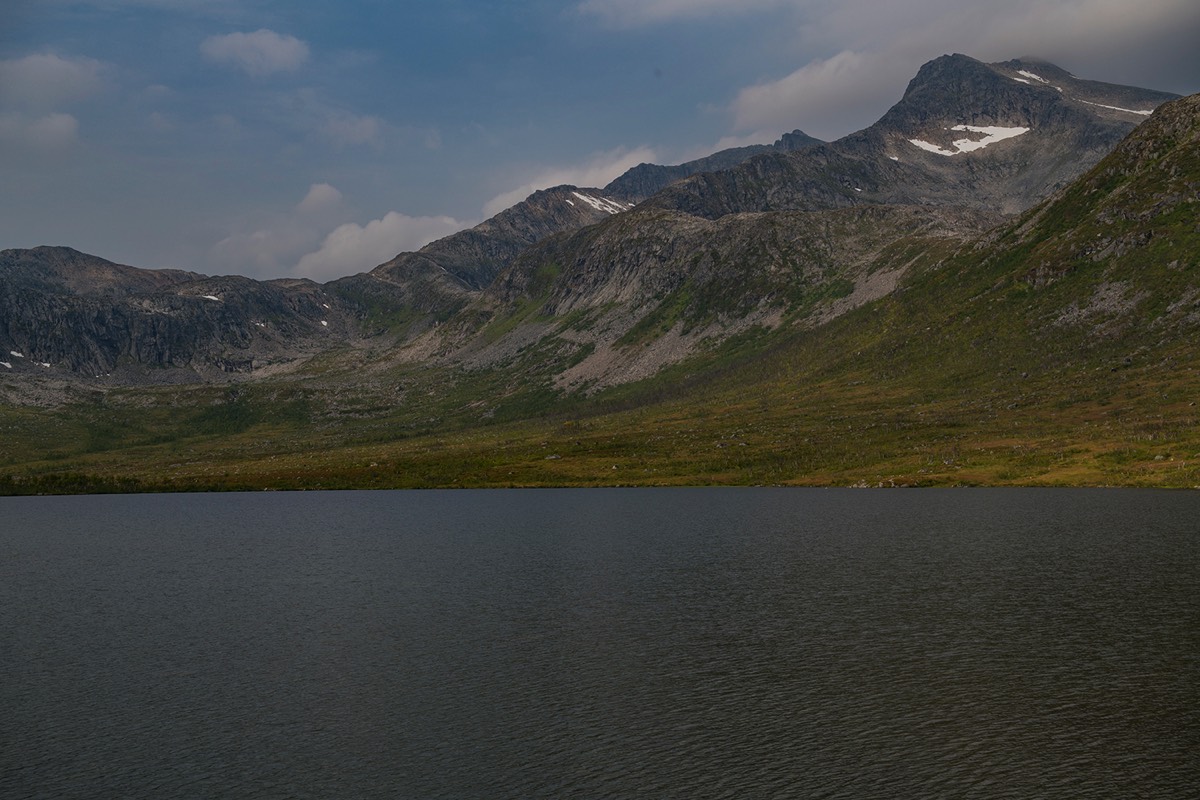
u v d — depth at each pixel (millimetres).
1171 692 61688
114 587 113562
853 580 102812
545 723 59188
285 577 119250
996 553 116875
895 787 49062
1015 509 163000
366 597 102812
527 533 161625
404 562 130000
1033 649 72000
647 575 111188
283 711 62719
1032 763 51531
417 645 79125
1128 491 178125
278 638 83062
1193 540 120500
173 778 52312
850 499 196000
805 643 75875
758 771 51344
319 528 182625
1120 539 123500
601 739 56375
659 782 50281
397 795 49531
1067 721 57219
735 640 77438
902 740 55031
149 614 95500
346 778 51781
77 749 56812
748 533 148250
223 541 163000
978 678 65375
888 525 150250
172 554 145625
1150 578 97188
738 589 99750
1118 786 48656
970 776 50125
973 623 80625
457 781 51062
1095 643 73000
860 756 52969
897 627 80188
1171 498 165875
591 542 146000
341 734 58281
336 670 72125
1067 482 191750
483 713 61344
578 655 74438
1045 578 99375
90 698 66312
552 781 50750
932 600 90688
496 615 90500
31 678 71438
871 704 60969
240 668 73312
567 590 103125
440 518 196125
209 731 59406
